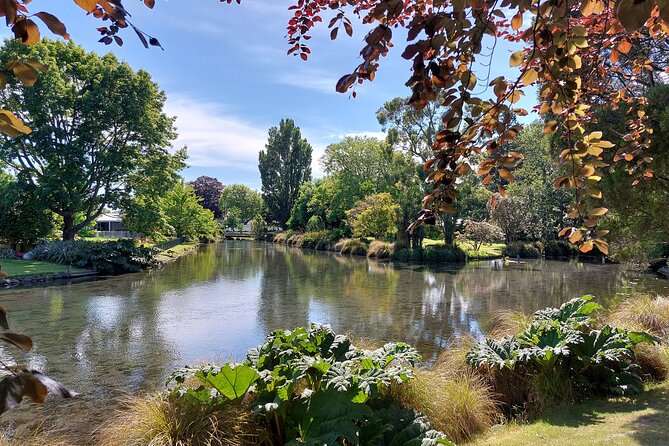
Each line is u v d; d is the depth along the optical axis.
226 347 8.02
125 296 13.41
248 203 68.56
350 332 8.98
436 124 27.64
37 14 0.94
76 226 22.27
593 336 4.86
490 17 1.35
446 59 1.50
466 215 31.88
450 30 1.31
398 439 3.20
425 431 3.21
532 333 5.11
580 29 1.39
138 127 22.38
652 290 14.51
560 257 28.69
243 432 3.42
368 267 22.78
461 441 3.77
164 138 24.14
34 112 19.73
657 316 6.71
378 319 10.34
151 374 6.56
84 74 21.45
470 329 9.29
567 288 15.16
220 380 3.50
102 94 21.14
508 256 28.42
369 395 3.37
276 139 54.97
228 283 16.53
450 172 1.59
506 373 4.86
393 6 1.29
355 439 2.91
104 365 6.96
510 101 1.62
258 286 15.81
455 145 1.57
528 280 17.52
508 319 6.95
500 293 14.22
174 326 9.62
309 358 3.70
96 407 5.35
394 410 3.48
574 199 1.86
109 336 8.77
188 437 3.29
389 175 33.38
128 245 20.30
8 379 0.88
